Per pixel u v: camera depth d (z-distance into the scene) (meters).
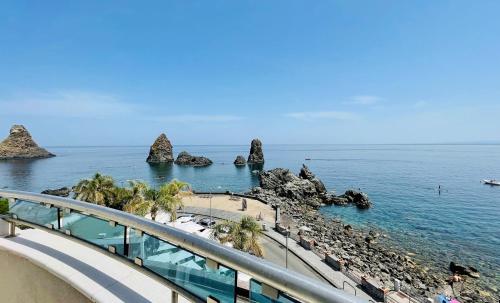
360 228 45.91
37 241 4.24
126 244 3.12
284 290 1.70
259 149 156.25
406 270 29.64
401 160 185.38
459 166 143.25
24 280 3.81
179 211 43.22
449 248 36.66
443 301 22.38
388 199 68.19
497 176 105.50
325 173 117.31
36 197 4.05
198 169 133.00
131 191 28.94
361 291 20.59
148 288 2.97
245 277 2.31
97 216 3.39
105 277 3.17
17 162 155.25
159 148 160.25
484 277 28.58
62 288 3.32
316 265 24.55
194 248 2.31
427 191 77.44
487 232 43.28
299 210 55.88
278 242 30.05
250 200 53.38
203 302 2.34
